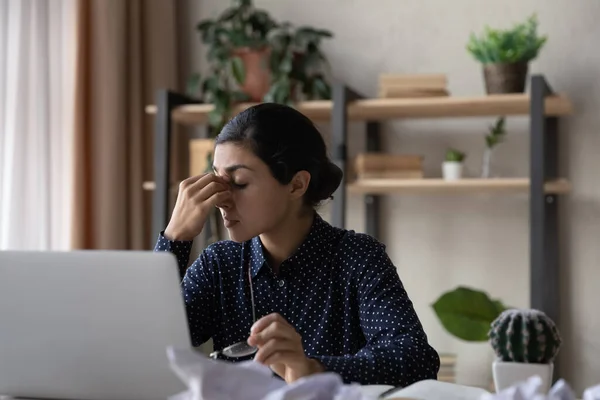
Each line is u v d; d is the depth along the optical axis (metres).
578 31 3.12
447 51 3.26
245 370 0.88
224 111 3.02
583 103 3.11
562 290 3.12
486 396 0.88
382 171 3.01
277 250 1.59
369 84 3.33
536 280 2.70
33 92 3.03
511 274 3.19
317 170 1.55
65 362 1.10
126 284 1.06
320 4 3.39
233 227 1.52
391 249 3.32
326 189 1.59
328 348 1.57
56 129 3.13
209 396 0.86
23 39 2.99
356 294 1.56
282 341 1.16
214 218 3.22
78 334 1.08
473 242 3.23
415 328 1.43
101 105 3.21
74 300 1.08
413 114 3.13
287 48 3.13
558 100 2.85
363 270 1.55
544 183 2.79
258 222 1.50
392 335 1.43
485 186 2.87
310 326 1.58
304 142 1.52
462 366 3.21
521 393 0.82
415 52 3.29
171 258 1.05
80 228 3.14
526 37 2.89
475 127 3.24
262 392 0.88
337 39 3.37
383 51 3.32
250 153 1.49
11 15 2.98
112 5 3.22
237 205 1.51
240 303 1.64
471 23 3.23
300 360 1.17
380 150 3.33
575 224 3.11
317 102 3.01
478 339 2.64
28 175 3.01
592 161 3.10
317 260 1.59
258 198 1.49
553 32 3.15
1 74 2.95
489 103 2.86
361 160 3.02
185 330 1.05
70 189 3.15
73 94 3.17
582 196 3.10
